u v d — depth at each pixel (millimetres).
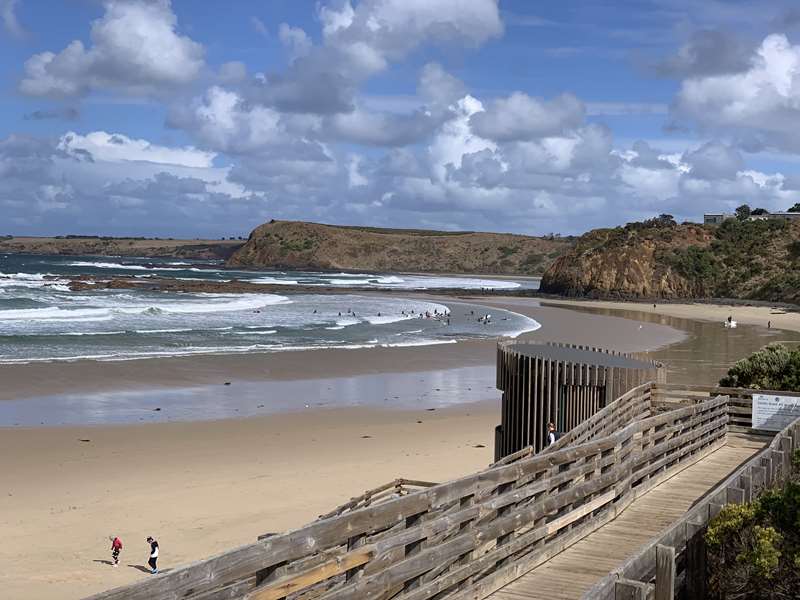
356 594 5598
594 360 19000
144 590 3965
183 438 28531
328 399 36312
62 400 34094
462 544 6910
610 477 10195
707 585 6797
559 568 8289
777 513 6824
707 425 14703
